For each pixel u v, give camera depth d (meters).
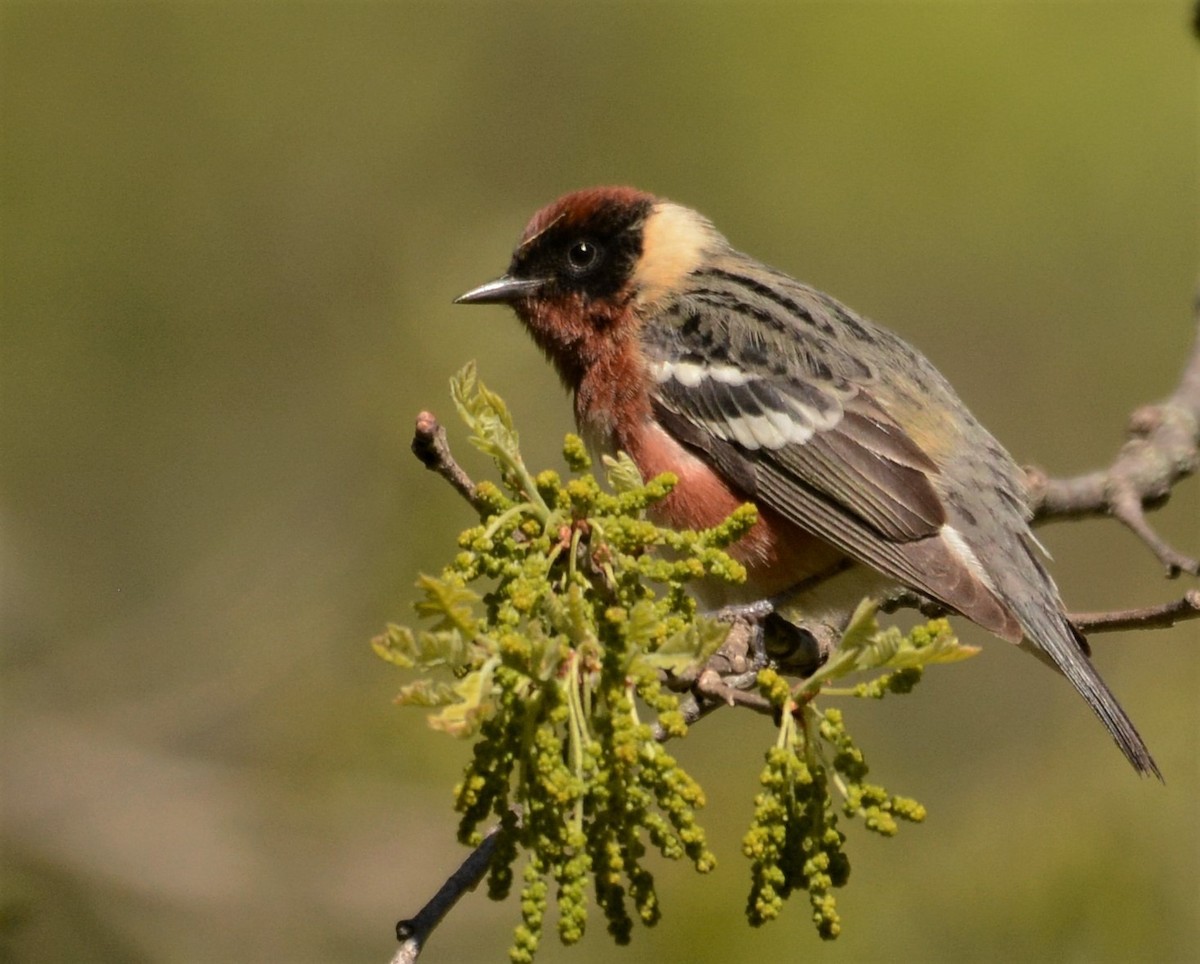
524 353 12.15
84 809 11.72
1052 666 8.45
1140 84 16.31
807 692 5.24
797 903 10.58
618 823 5.00
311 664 12.12
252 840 11.51
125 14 16.75
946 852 11.01
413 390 12.04
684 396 9.05
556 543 5.53
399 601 11.88
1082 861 10.70
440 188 16.84
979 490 8.77
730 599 8.93
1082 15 16.50
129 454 15.70
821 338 9.22
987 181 16.48
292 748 11.70
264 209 16.61
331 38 17.12
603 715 5.09
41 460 15.56
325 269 16.52
